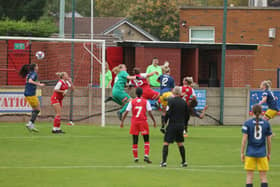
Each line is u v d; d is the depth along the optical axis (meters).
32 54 66.12
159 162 36.38
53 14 168.75
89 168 33.62
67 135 48.56
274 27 92.38
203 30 93.00
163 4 147.62
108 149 41.44
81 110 60.53
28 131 50.75
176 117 34.03
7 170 32.56
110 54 70.38
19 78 65.38
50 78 67.06
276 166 36.28
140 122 35.62
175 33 147.62
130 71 70.62
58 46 67.38
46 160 36.34
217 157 38.88
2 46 65.00
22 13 123.56
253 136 26.62
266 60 92.00
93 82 68.38
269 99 48.72
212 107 63.34
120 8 182.88
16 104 59.09
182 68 73.50
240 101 64.06
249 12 92.38
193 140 47.66
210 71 74.25
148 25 148.25
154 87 59.94
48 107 60.09
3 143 43.34
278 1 112.62
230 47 70.38
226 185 29.22
